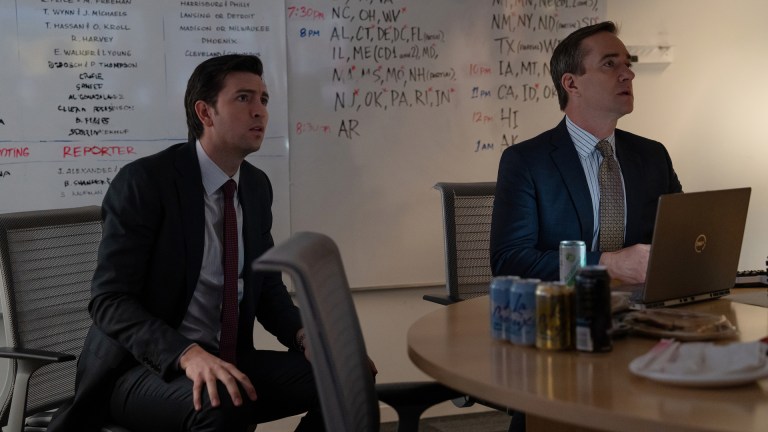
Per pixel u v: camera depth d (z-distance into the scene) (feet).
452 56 12.32
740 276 7.80
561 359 4.88
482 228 9.77
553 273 7.80
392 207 12.21
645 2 13.10
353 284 12.12
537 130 12.74
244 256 7.94
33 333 7.72
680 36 13.26
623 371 4.59
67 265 8.12
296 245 4.70
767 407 3.92
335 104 11.91
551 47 12.73
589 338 4.98
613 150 8.69
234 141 7.74
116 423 7.34
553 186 8.38
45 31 10.85
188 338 7.41
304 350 7.82
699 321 5.39
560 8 12.73
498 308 5.37
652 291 6.14
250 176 8.21
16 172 10.82
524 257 7.98
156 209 7.39
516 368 4.69
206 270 7.72
